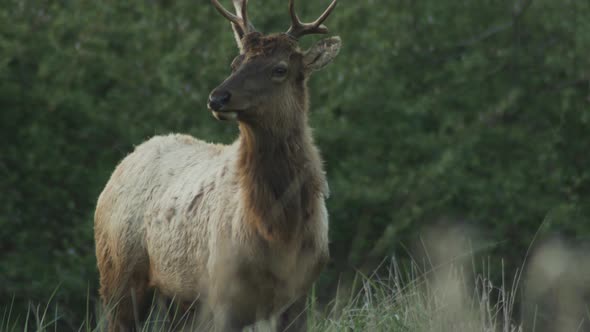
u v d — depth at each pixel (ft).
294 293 63.82
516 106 162.50
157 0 174.29
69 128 154.61
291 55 65.87
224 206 65.21
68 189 149.69
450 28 172.35
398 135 156.46
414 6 171.42
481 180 150.61
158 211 72.84
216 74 153.38
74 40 157.99
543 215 147.13
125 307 75.92
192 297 70.08
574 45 170.50
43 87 149.48
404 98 164.45
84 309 135.03
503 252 142.41
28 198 146.61
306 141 65.57
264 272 63.00
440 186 144.36
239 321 64.80
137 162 78.43
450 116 157.28
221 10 72.90
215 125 151.23
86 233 140.26
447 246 53.26
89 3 160.76
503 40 170.81
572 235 144.66
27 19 157.99
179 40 161.99
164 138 80.02
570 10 170.50
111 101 155.74
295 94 65.77
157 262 72.64
